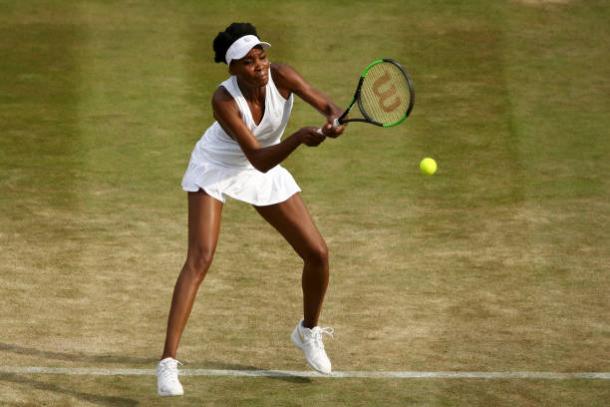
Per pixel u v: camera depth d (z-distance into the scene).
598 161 23.02
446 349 14.85
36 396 13.00
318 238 13.27
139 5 31.05
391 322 15.85
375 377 13.85
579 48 28.77
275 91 12.84
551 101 25.94
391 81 12.71
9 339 14.90
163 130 24.33
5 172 22.05
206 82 26.70
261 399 13.10
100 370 13.92
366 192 21.52
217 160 13.23
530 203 21.00
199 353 14.60
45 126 24.36
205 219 13.05
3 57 27.77
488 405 12.97
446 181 22.08
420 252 18.77
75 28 29.47
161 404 12.88
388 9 30.97
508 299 16.80
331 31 29.34
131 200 20.95
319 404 12.96
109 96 25.94
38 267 17.77
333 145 23.84
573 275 17.78
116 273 17.64
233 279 17.55
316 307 13.59
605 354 14.70
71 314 15.95
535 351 14.78
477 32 29.59
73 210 20.36
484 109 25.50
